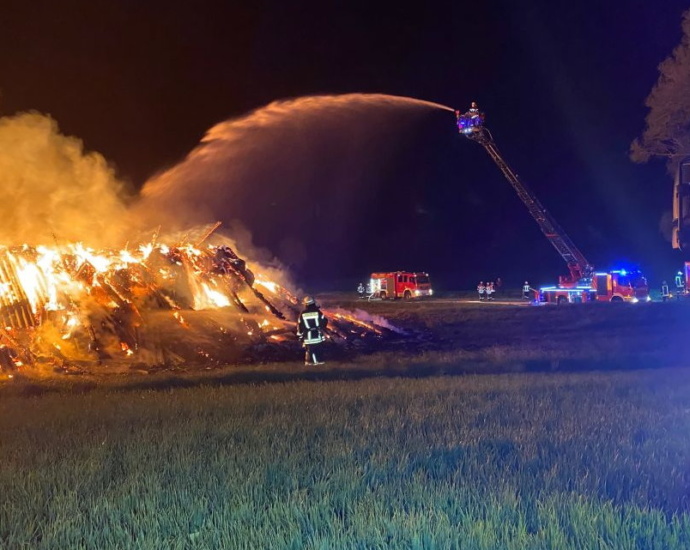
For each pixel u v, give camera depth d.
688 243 10.39
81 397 11.59
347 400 10.01
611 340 23.38
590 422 8.01
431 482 5.55
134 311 19.75
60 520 4.89
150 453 6.73
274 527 4.67
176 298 21.23
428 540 4.29
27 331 18.38
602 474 5.76
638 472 5.83
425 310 31.20
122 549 4.40
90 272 20.56
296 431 7.67
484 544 4.21
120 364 17.78
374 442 7.01
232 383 13.77
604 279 40.66
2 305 18.72
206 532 4.64
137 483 5.71
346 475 5.77
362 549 4.30
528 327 27.20
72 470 6.17
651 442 6.88
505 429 7.62
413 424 7.94
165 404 10.00
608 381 12.25
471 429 7.66
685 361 17.56
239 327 20.47
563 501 5.02
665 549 4.17
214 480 5.74
